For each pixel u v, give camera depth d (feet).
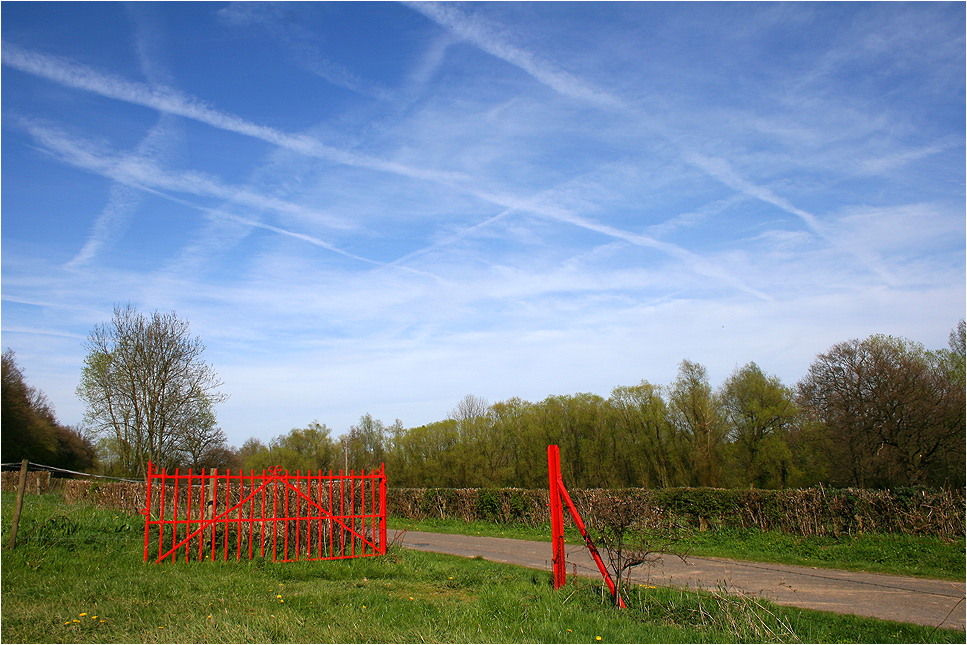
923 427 100.42
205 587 29.07
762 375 131.54
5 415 125.29
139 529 42.45
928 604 29.63
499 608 26.45
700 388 129.70
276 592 29.14
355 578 34.27
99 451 113.09
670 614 25.77
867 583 34.78
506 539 59.82
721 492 56.18
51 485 90.74
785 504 52.90
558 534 30.53
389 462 150.30
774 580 35.76
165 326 112.27
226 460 121.49
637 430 133.49
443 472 143.23
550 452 31.09
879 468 103.86
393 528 72.90
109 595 26.73
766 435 127.75
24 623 21.89
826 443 117.70
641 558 29.09
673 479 130.52
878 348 109.91
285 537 37.42
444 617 25.03
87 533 40.09
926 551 42.19
